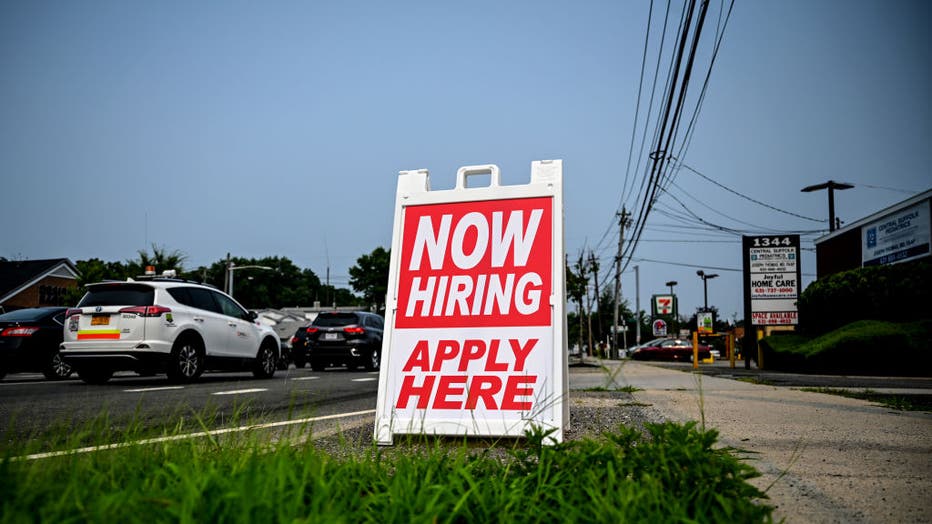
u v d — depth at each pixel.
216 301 12.42
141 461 2.91
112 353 10.66
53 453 2.89
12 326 13.41
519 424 3.94
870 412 5.92
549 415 3.93
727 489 2.36
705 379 12.38
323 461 2.92
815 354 15.08
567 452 2.87
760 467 3.44
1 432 4.70
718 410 6.11
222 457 2.99
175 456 2.99
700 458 2.53
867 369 14.30
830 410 6.08
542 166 4.51
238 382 11.79
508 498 2.41
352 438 4.54
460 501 2.19
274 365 13.73
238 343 12.58
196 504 2.04
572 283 51.38
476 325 4.25
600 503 2.21
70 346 10.79
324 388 10.25
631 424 5.16
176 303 11.36
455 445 3.99
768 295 19.53
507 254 4.35
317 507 2.08
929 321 14.38
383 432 4.11
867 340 14.18
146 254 39.12
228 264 47.34
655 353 39.56
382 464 3.13
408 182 4.71
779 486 3.05
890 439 4.34
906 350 13.74
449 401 4.12
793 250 19.53
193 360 11.46
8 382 11.79
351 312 18.28
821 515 2.59
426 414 4.13
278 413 6.60
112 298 10.95
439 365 4.22
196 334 11.54
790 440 4.30
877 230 21.12
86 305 10.95
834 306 17.53
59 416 6.08
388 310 4.44
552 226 4.33
